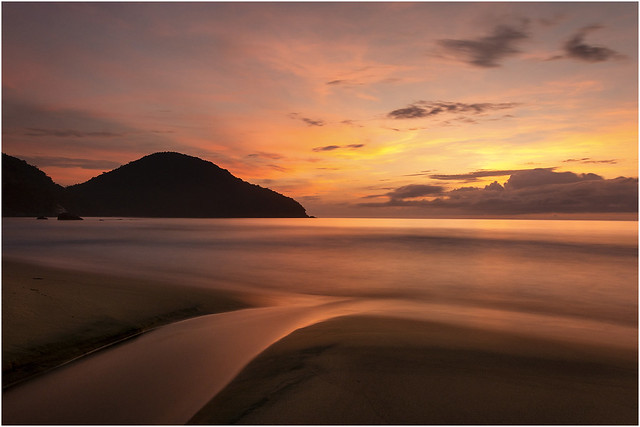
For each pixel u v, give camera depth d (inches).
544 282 845.2
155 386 252.7
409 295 688.4
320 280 860.6
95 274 805.9
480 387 221.8
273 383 236.1
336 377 236.4
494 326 411.2
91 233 3065.9
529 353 290.0
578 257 1440.7
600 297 674.2
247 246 1957.4
